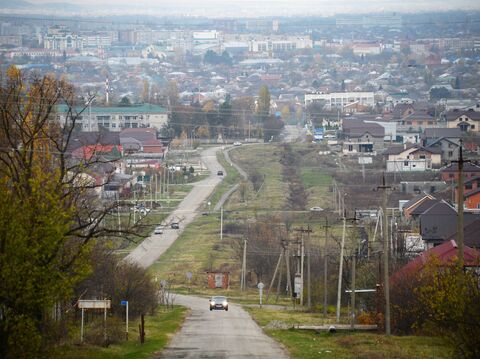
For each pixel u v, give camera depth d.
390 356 57.09
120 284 81.62
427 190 184.38
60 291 45.22
